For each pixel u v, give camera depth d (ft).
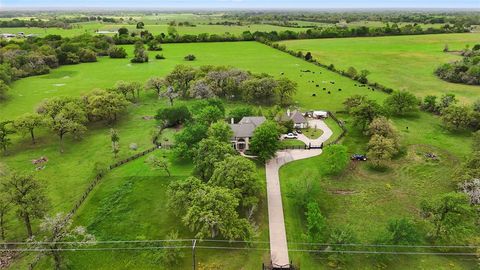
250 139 271.69
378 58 617.62
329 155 243.19
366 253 167.73
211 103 329.72
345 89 438.81
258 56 648.38
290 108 371.56
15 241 177.99
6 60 497.46
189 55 615.57
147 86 401.90
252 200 190.29
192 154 252.62
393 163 254.27
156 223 192.75
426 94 413.18
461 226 172.86
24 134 280.92
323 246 170.81
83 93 369.09
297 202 203.31
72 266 165.17
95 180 231.71
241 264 164.45
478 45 635.66
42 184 184.24
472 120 300.20
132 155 269.23
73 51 609.01
